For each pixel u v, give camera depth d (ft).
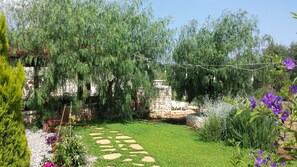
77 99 37.14
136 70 38.99
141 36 39.78
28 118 35.91
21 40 32.63
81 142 22.33
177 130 36.09
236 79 39.52
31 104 35.65
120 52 36.78
